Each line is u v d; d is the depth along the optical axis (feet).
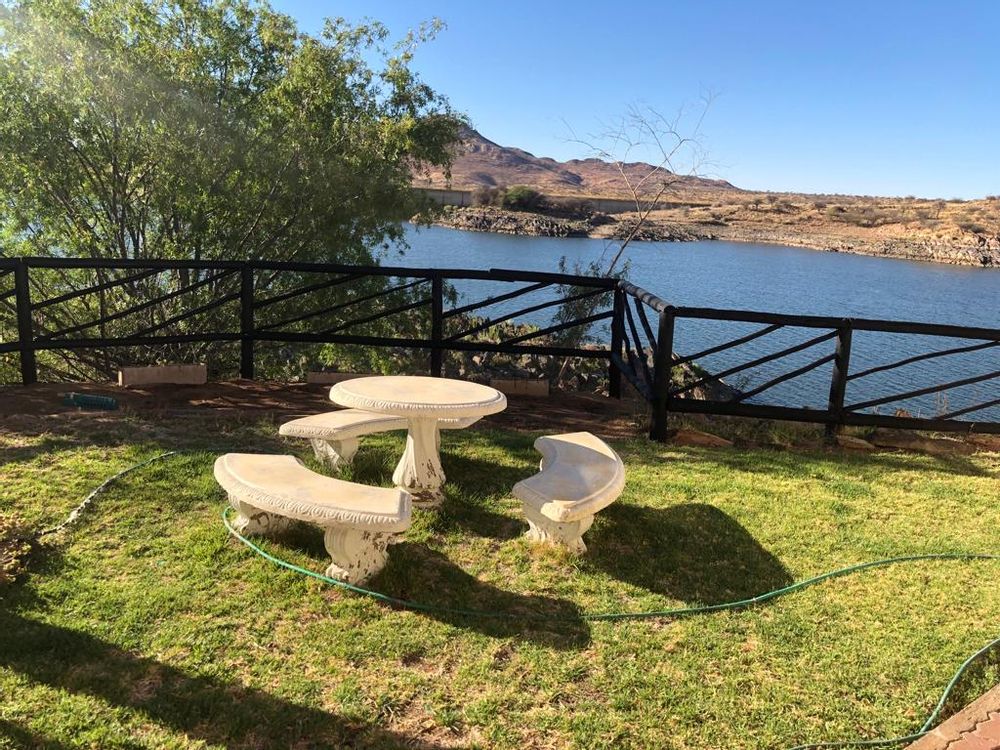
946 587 11.23
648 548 12.27
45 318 39.63
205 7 36.24
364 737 7.58
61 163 35.27
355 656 8.91
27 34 32.96
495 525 12.95
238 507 11.34
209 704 7.87
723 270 156.76
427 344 23.08
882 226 331.36
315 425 14.08
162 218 39.17
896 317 102.63
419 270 22.54
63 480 13.43
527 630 9.69
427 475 13.78
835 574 11.53
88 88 32.91
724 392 51.37
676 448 18.11
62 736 7.29
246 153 37.09
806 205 391.04
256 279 40.96
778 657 9.31
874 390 59.26
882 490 15.56
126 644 8.81
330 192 38.96
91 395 19.36
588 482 11.88
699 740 7.80
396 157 40.83
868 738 7.93
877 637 9.80
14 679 8.04
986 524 13.79
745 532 13.06
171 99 34.68
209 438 16.53
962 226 292.61
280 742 7.43
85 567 10.51
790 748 7.73
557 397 23.47
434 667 8.84
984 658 9.34
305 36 38.42
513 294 23.39
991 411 51.80
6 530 10.91
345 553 10.34
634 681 8.70
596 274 41.24
